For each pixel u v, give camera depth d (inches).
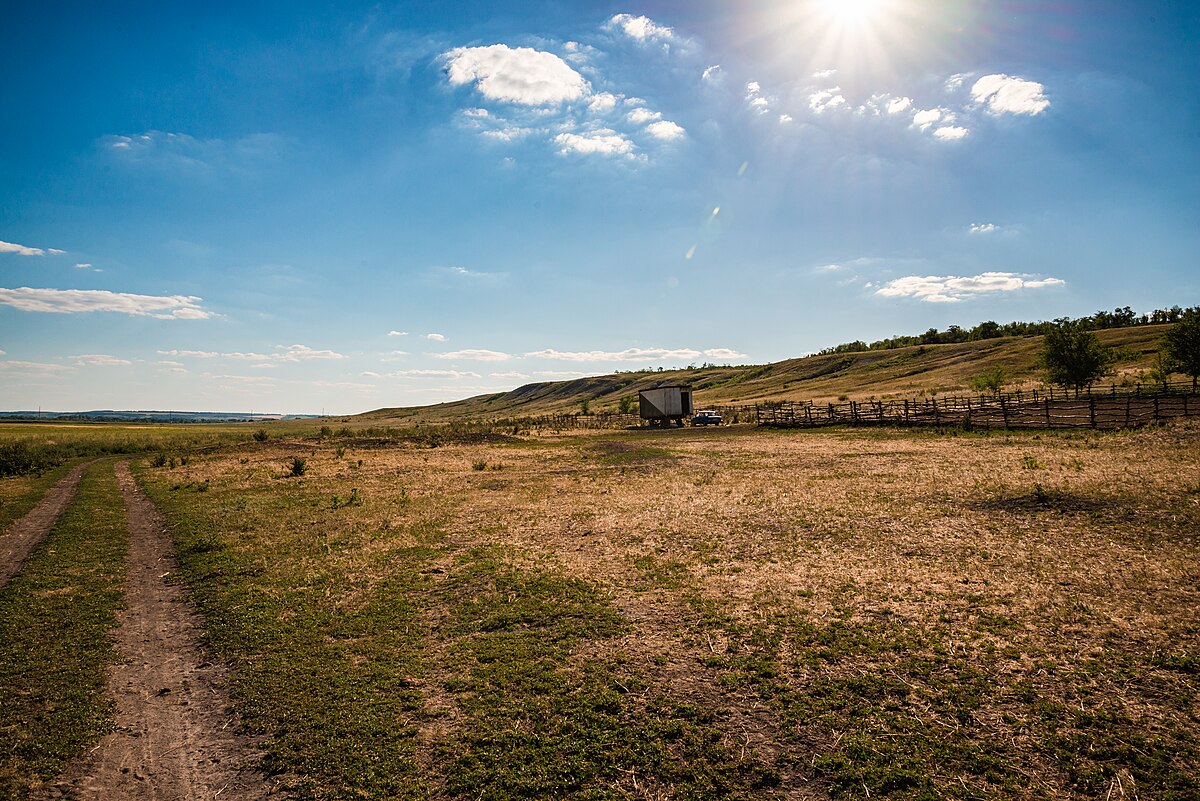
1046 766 237.1
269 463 1524.4
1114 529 524.7
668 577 485.7
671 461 1280.8
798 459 1189.1
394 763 255.6
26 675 343.6
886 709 281.3
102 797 239.0
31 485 1163.3
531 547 598.5
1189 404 1445.6
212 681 335.0
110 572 547.8
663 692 306.3
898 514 640.4
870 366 5664.4
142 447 2155.5
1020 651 327.3
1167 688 283.6
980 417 1750.7
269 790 242.2
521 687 316.5
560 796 233.6
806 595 429.1
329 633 396.5
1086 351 2046.0
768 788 234.2
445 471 1270.9
